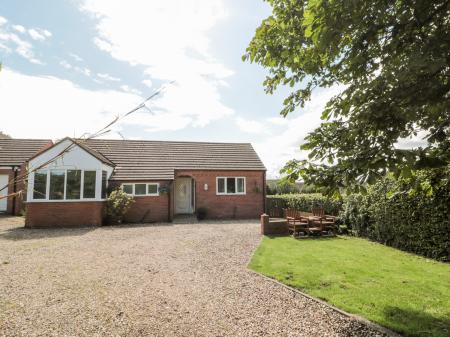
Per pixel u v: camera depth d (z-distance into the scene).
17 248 9.88
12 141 21.58
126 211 16.84
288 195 19.97
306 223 12.84
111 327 4.41
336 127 4.02
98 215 15.47
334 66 4.26
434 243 8.49
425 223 8.80
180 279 6.68
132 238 11.99
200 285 6.28
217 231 14.05
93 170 15.52
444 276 6.80
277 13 4.67
